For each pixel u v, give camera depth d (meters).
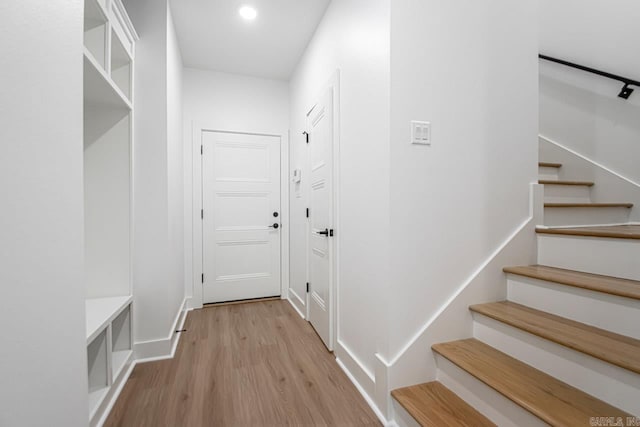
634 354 0.94
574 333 1.11
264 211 3.34
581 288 1.20
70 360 0.81
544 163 2.46
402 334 1.36
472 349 1.35
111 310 1.54
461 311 1.45
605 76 2.15
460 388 1.26
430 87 1.40
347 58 1.78
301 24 2.37
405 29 1.35
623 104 2.15
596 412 0.92
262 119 3.31
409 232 1.37
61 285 0.77
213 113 3.14
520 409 0.99
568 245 1.48
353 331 1.71
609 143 2.23
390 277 1.34
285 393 1.57
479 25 1.50
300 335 2.34
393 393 1.30
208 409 1.44
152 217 1.96
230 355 2.00
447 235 1.44
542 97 2.70
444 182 1.43
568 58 2.49
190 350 2.08
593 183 2.28
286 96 3.40
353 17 1.70
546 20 2.64
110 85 1.49
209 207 3.14
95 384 1.47
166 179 1.98
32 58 0.67
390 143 1.33
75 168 0.85
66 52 0.81
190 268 3.03
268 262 3.36
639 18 2.04
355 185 1.68
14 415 0.59
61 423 0.76
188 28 2.43
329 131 2.03
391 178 1.34
